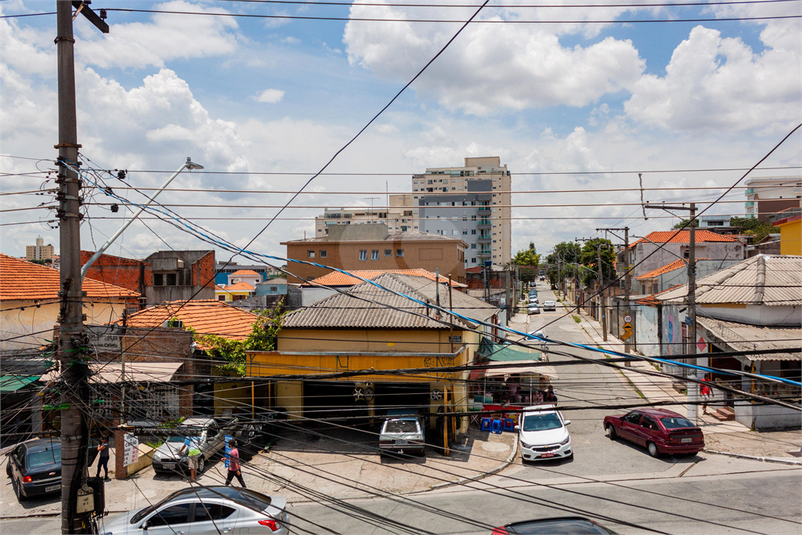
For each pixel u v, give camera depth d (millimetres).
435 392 20953
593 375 32375
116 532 11352
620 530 12461
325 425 22875
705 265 38031
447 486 16734
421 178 126062
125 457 17188
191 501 11656
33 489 15555
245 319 29109
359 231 65938
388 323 21625
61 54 9094
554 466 18344
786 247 36125
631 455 19250
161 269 40969
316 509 14875
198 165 12078
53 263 33031
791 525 12430
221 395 22125
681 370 28141
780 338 20906
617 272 64938
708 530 12289
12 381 18297
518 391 26203
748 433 20891
